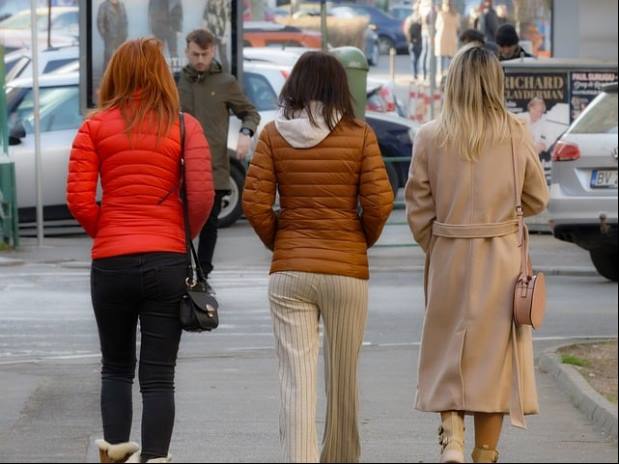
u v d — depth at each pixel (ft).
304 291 67.56
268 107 196.54
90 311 129.59
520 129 69.56
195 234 68.28
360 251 68.23
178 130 67.51
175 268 66.90
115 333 67.97
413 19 226.38
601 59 202.49
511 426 86.28
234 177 190.19
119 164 66.80
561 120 181.68
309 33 242.37
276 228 68.95
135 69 67.15
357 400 69.36
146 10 171.42
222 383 98.27
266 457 76.13
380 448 79.36
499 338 68.85
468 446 81.25
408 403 92.12
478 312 68.74
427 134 70.08
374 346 114.01
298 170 67.46
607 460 77.00
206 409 89.51
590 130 147.74
